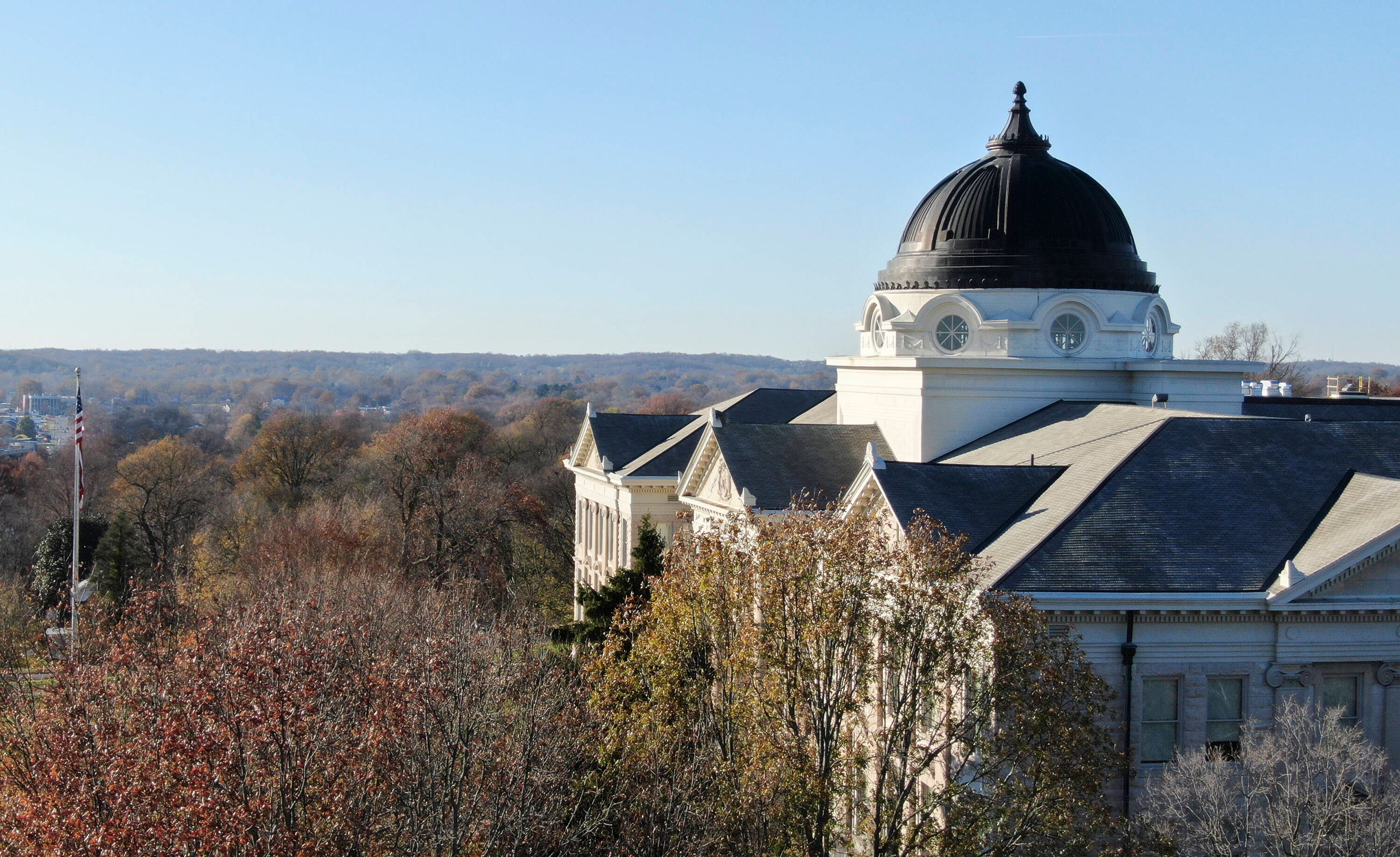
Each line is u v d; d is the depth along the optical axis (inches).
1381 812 1429.6
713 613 1566.2
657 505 3417.8
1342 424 2014.0
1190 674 1640.0
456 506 4852.4
